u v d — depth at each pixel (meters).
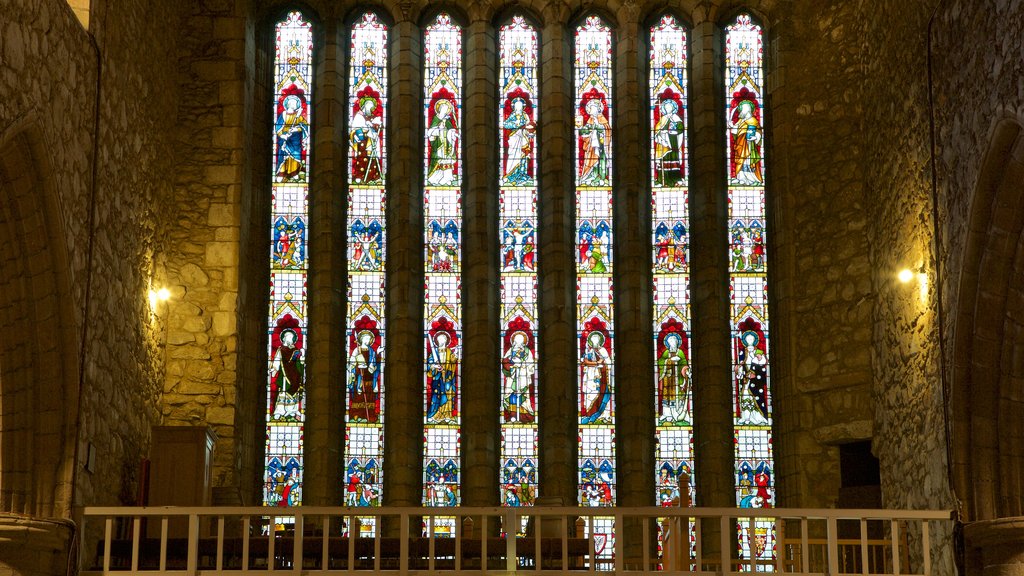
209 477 17.88
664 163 21.44
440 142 21.44
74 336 15.09
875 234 19.03
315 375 20.19
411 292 20.58
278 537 15.01
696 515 13.64
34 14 13.80
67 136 14.91
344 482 20.06
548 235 20.91
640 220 21.00
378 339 20.66
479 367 20.28
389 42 21.81
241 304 19.81
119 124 17.05
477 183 20.98
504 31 21.91
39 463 14.91
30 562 14.12
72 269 15.05
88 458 15.57
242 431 19.59
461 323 20.77
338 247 20.80
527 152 21.48
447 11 21.89
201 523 17.16
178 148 20.05
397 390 20.16
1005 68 14.00
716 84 21.56
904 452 17.53
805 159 20.69
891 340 18.16
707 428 20.16
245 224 20.28
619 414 20.45
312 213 20.95
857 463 19.50
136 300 17.83
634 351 20.41
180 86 20.28
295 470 20.03
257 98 21.16
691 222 21.19
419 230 21.02
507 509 13.66
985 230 14.94
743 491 20.14
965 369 15.45
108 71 16.48
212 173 20.00
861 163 20.00
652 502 20.08
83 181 15.50
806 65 21.02
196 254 19.67
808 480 19.64
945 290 15.98
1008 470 15.30
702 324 20.59
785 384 20.12
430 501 20.06
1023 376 15.34
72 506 14.96
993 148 14.41
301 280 20.75
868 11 19.45
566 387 20.28
